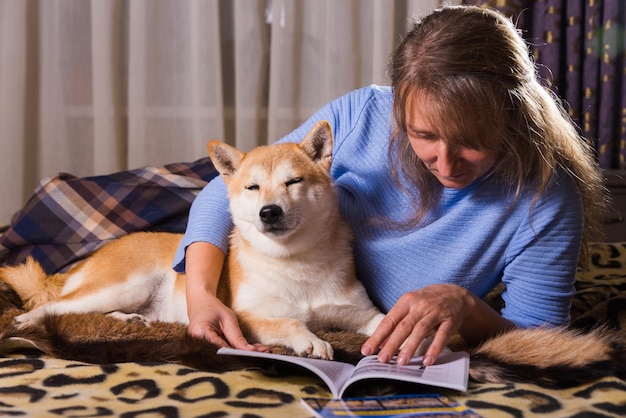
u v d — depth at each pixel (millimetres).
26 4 3367
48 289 1903
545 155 1351
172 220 2289
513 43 1282
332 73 3338
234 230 1731
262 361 1331
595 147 3158
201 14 3326
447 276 1513
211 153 1717
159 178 2359
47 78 3402
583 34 3135
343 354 1384
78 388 1206
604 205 1649
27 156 3482
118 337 1482
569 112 3135
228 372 1300
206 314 1420
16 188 3373
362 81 3375
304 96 3424
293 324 1457
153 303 1909
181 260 1701
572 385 1227
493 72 1228
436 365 1242
